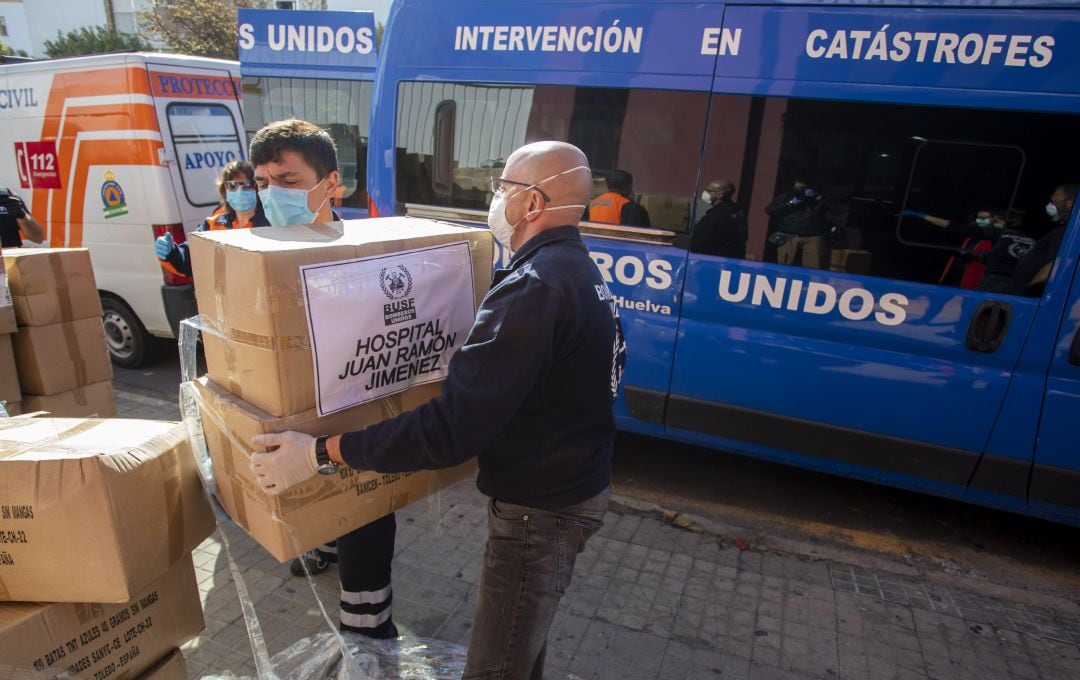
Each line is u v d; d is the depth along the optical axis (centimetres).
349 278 153
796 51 302
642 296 349
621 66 335
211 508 184
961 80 279
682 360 345
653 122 333
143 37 2167
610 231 351
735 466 408
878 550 326
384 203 416
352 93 483
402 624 256
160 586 177
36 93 511
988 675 246
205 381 173
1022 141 274
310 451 147
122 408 459
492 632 164
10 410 241
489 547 167
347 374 157
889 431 312
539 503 160
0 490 147
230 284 151
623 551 312
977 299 289
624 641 254
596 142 348
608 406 162
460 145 385
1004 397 291
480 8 365
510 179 162
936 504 372
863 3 288
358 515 170
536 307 143
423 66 387
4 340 237
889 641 261
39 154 520
